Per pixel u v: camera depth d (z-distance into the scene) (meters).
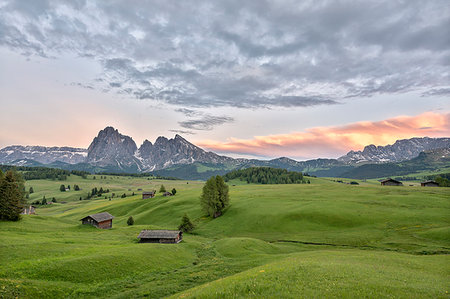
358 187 150.38
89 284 35.69
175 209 128.88
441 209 81.69
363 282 23.88
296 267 30.81
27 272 35.25
